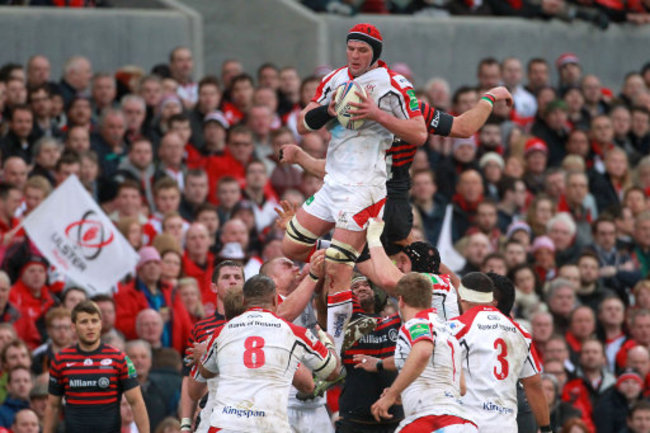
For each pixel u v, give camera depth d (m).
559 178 65.25
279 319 32.22
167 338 49.06
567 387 52.78
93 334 36.97
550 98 71.62
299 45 75.69
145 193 56.31
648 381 54.19
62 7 70.19
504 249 58.75
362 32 30.69
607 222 62.97
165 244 50.75
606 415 52.56
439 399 31.08
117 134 57.75
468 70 80.69
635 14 86.00
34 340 47.69
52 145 54.56
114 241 49.44
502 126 68.69
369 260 33.06
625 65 85.75
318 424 37.72
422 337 30.66
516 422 34.75
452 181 62.94
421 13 80.25
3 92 56.97
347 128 31.20
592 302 58.53
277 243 53.69
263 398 31.44
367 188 31.36
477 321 33.44
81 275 49.22
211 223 54.56
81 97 58.44
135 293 48.88
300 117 31.94
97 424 36.72
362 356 32.56
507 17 82.62
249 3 75.81
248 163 59.56
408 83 31.02
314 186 60.66
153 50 71.88
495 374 33.12
